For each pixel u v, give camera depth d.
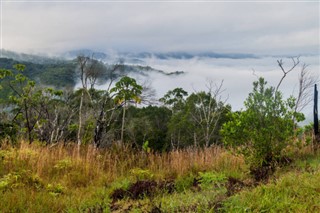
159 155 10.84
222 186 6.96
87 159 9.91
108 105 21.98
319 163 8.84
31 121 26.38
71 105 29.14
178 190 7.66
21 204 6.41
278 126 9.58
